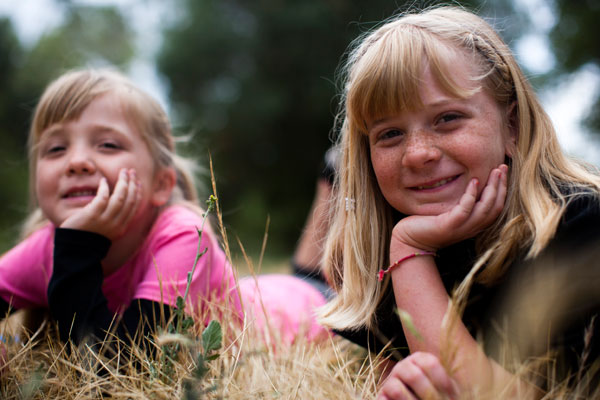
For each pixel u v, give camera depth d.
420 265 1.18
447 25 1.24
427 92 1.16
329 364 1.37
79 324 1.39
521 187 1.19
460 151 1.16
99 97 1.65
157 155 1.76
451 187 1.18
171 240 1.58
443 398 0.96
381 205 1.40
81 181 1.57
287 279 2.30
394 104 1.18
